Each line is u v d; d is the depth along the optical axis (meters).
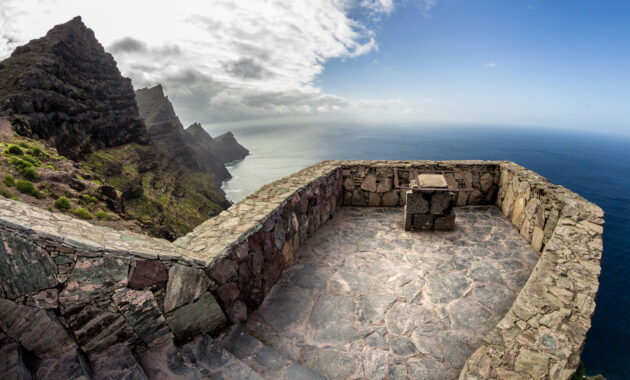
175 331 2.74
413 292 4.02
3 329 1.85
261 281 3.92
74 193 18.34
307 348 3.19
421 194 5.66
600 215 3.78
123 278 2.29
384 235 5.70
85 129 59.75
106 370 2.20
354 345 3.20
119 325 2.34
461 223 6.07
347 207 7.23
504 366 2.15
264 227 3.91
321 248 5.26
